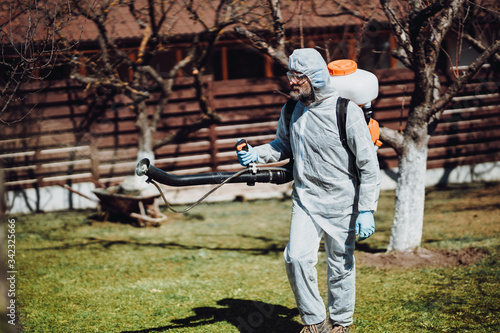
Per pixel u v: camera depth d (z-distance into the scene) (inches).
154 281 215.9
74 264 244.4
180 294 198.2
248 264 238.1
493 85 406.3
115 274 227.8
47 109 374.0
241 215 343.3
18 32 227.0
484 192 374.3
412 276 207.2
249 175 142.9
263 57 455.5
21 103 362.3
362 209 133.6
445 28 212.2
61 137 377.7
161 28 323.6
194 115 393.4
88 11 277.4
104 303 190.1
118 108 382.3
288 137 146.3
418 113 225.9
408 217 234.1
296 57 130.0
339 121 130.6
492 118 417.4
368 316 168.2
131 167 385.7
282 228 308.3
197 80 324.8
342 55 370.9
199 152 396.2
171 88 370.6
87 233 306.2
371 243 266.8
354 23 339.0
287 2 304.7
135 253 262.4
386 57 413.7
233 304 185.2
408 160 231.5
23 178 372.2
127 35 350.6
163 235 299.3
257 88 396.5
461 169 415.5
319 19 342.3
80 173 381.7
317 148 133.6
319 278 211.2
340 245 138.3
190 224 323.0
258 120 399.2
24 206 371.6
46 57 292.0
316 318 138.4
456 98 410.9
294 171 141.2
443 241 254.1
